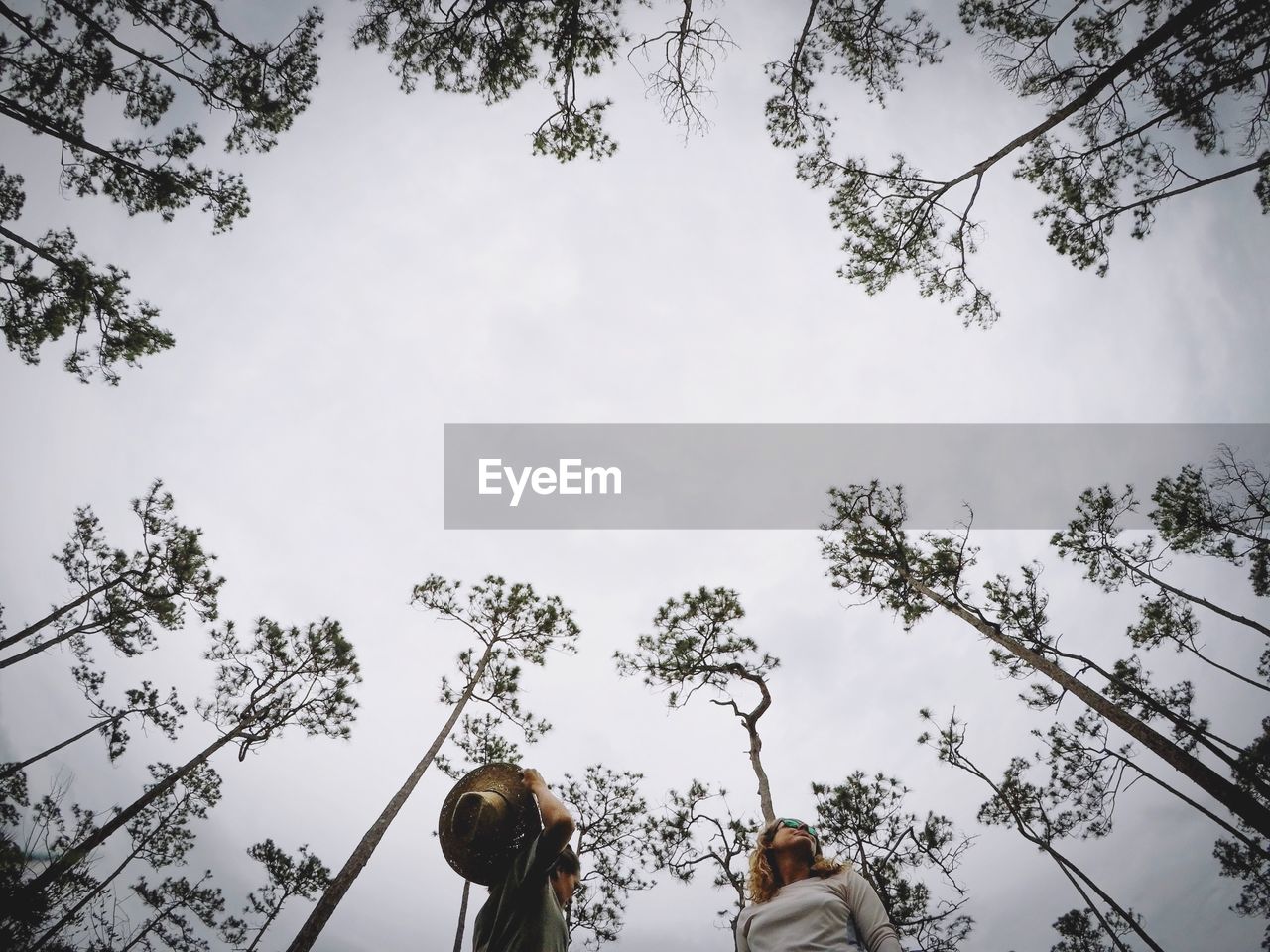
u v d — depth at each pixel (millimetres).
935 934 11156
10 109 8219
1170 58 7887
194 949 15609
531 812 2064
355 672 15367
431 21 7969
